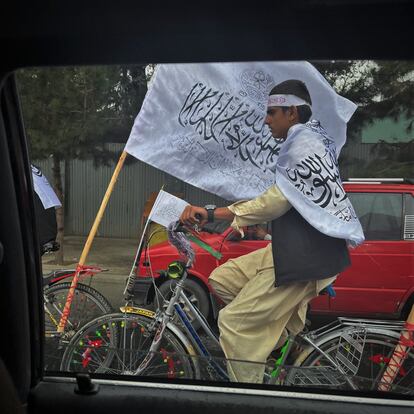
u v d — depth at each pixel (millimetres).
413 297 4320
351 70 3311
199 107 2787
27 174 1936
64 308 3346
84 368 2697
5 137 1776
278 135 2564
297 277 2457
